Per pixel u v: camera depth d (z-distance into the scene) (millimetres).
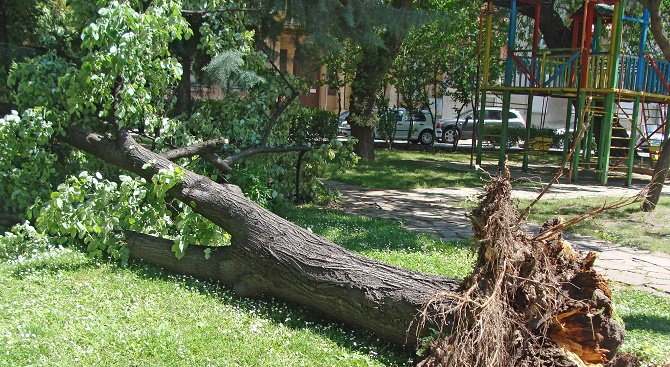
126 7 7762
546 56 18203
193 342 4965
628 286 7602
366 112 19547
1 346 4602
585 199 13641
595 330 4527
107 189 7012
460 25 23078
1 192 8078
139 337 4945
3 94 9586
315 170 11781
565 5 22828
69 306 5543
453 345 4227
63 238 7211
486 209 4457
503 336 4238
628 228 10961
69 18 9453
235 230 6227
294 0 10344
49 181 8703
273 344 5078
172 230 7883
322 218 10164
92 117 8398
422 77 25734
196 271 6617
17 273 6453
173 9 8203
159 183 6805
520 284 4500
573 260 4836
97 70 7824
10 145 7809
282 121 10992
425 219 11156
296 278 5680
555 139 27969
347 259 5621
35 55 9383
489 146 28516
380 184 14812
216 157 9219
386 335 5191
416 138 29031
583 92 16641
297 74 12172
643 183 17875
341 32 11391
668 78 17953
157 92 8523
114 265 6871
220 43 9672
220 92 11398
